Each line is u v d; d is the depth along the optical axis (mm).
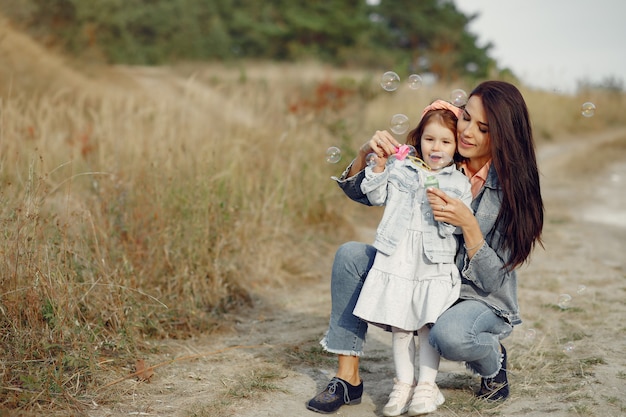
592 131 21156
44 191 4020
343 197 7414
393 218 2922
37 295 3432
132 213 4738
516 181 2791
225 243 4977
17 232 3535
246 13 39406
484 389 3215
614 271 6051
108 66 17234
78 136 6520
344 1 39000
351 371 3127
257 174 6406
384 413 2969
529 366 3621
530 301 5000
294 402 3230
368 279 2922
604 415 3014
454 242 2867
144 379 3385
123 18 24500
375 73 25094
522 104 2824
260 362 3756
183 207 4855
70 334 3420
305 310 4832
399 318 2848
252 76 20375
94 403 3068
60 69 12828
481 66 41406
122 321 3738
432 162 2912
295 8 38969
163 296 4293
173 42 34812
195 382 3414
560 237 7531
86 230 4371
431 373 2932
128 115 6766
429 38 42094
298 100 10914
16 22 14445
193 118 7027
